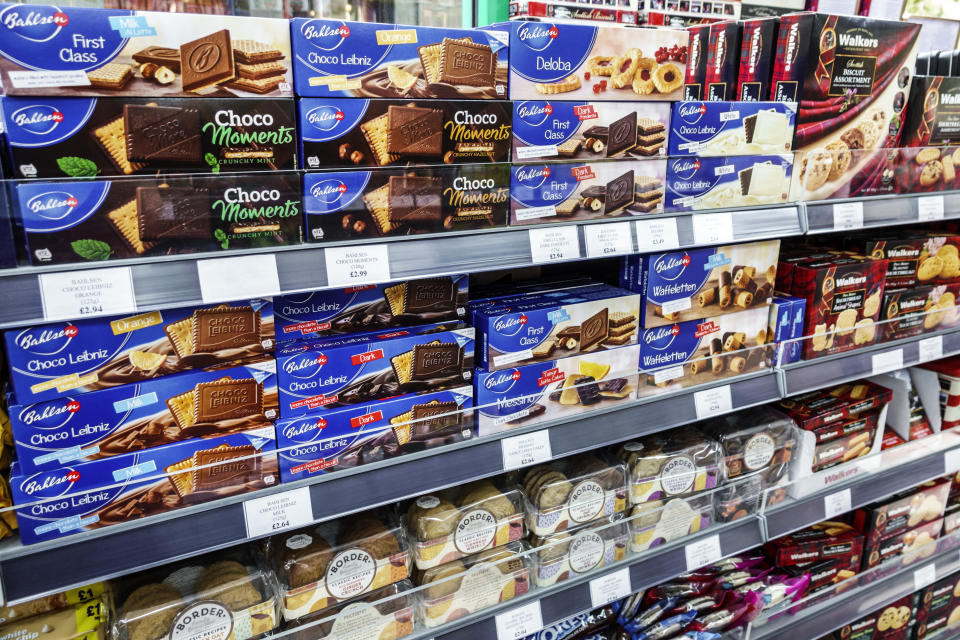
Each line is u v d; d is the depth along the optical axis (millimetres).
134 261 988
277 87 1053
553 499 1595
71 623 1180
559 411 1503
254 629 1281
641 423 1590
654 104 1434
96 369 1017
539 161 1328
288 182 1081
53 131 922
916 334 2094
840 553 2156
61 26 893
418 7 1829
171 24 955
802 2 2471
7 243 912
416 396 1313
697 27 1944
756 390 1759
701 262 1606
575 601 1604
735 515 1888
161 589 1243
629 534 1740
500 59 1233
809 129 1678
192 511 1118
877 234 2127
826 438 1989
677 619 1865
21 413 976
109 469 1053
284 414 1195
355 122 1126
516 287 1653
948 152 1932
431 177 1210
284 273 1090
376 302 1299
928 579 2344
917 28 1767
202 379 1101
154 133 980
